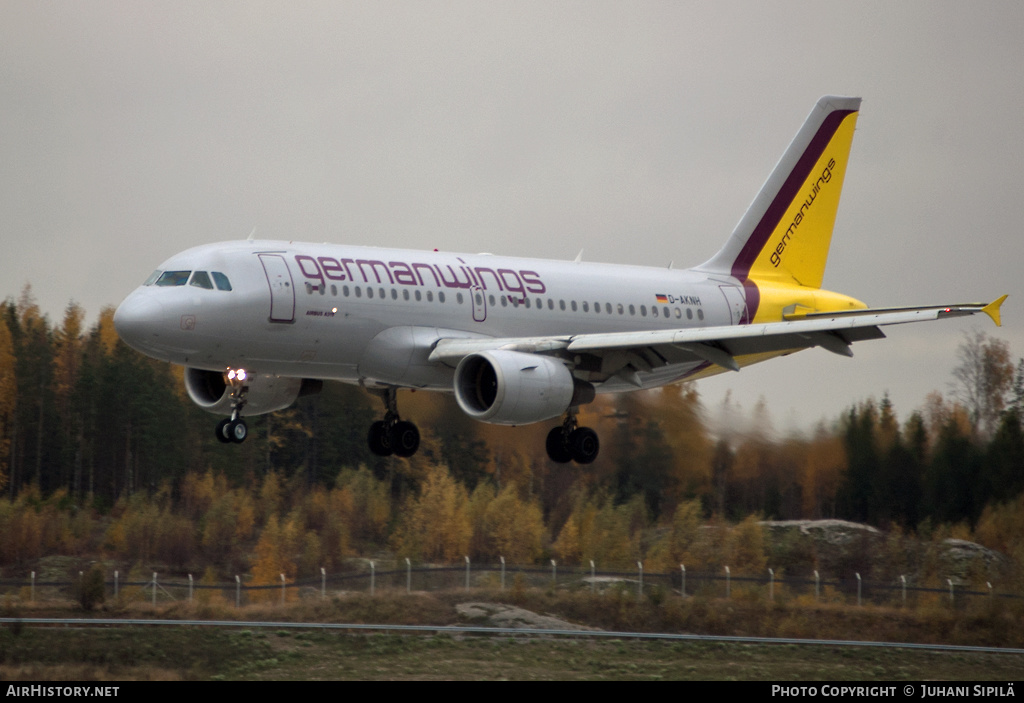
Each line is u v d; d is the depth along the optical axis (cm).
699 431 17212
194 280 9950
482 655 10338
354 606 11925
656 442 17075
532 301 11756
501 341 10731
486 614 11950
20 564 16975
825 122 14438
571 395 10481
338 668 9575
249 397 11512
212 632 10369
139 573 16600
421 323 10894
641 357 11106
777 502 17275
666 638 11488
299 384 11806
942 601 13462
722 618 12538
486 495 17350
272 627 10775
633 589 13162
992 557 16150
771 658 11088
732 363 10806
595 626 12150
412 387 11219
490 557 16850
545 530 16950
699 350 10712
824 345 10475
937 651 11919
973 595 13675
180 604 11938
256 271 10106
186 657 9569
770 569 15388
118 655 9444
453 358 10700
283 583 14025
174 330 9762
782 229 14288
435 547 16950
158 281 10088
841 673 10494
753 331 10212
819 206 14500
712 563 15475
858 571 15700
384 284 10700
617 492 16875
